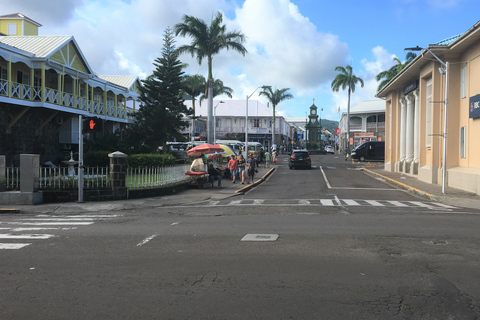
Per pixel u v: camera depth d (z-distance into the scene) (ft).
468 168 59.36
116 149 86.38
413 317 14.05
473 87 57.72
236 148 126.41
